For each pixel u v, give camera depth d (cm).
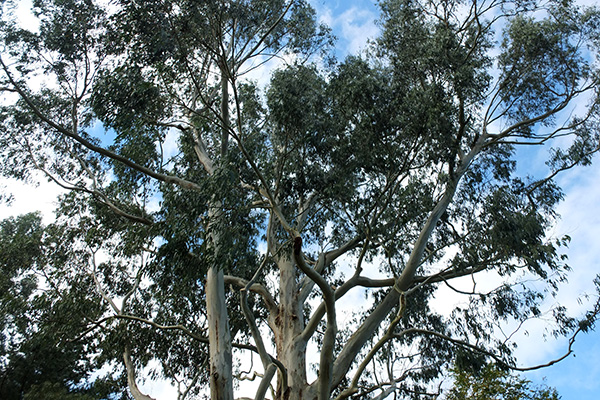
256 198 1283
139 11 1095
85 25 1426
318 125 1162
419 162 1237
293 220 1506
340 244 1559
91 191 1523
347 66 1255
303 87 1180
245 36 1402
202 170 1464
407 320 1504
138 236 1423
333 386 1208
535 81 1409
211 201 1096
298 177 1196
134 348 1505
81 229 1656
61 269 1584
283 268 1523
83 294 1495
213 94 1450
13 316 1508
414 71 1308
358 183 1241
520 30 1369
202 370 1603
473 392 1596
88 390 1741
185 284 1360
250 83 1445
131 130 1258
